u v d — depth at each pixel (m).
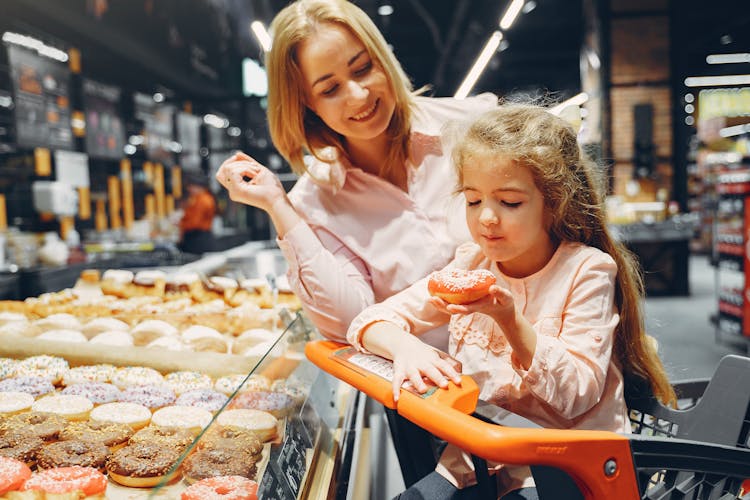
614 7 8.84
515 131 1.10
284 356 1.48
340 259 1.70
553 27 13.36
